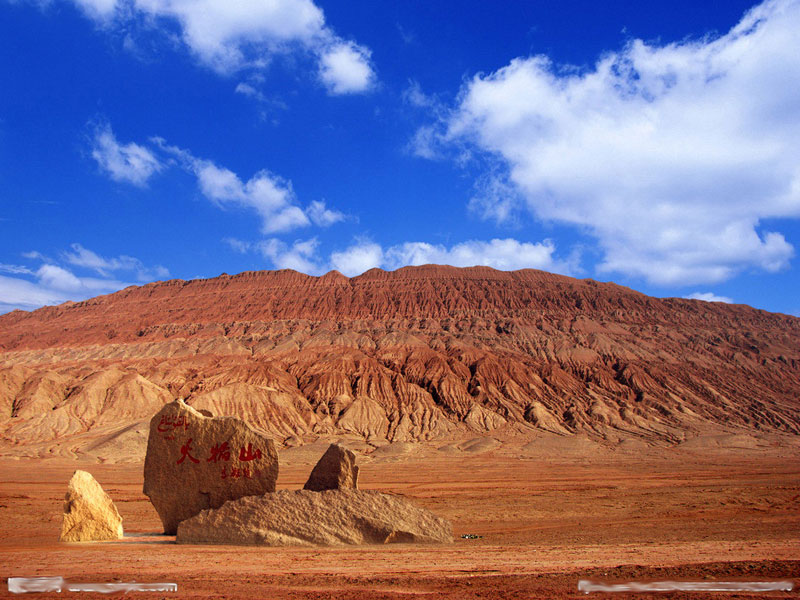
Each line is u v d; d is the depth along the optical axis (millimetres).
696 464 85188
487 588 14500
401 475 72125
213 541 24266
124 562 18812
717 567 16719
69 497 26672
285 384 123562
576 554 21141
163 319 184000
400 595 13570
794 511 41281
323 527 24234
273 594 13680
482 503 46344
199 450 27328
